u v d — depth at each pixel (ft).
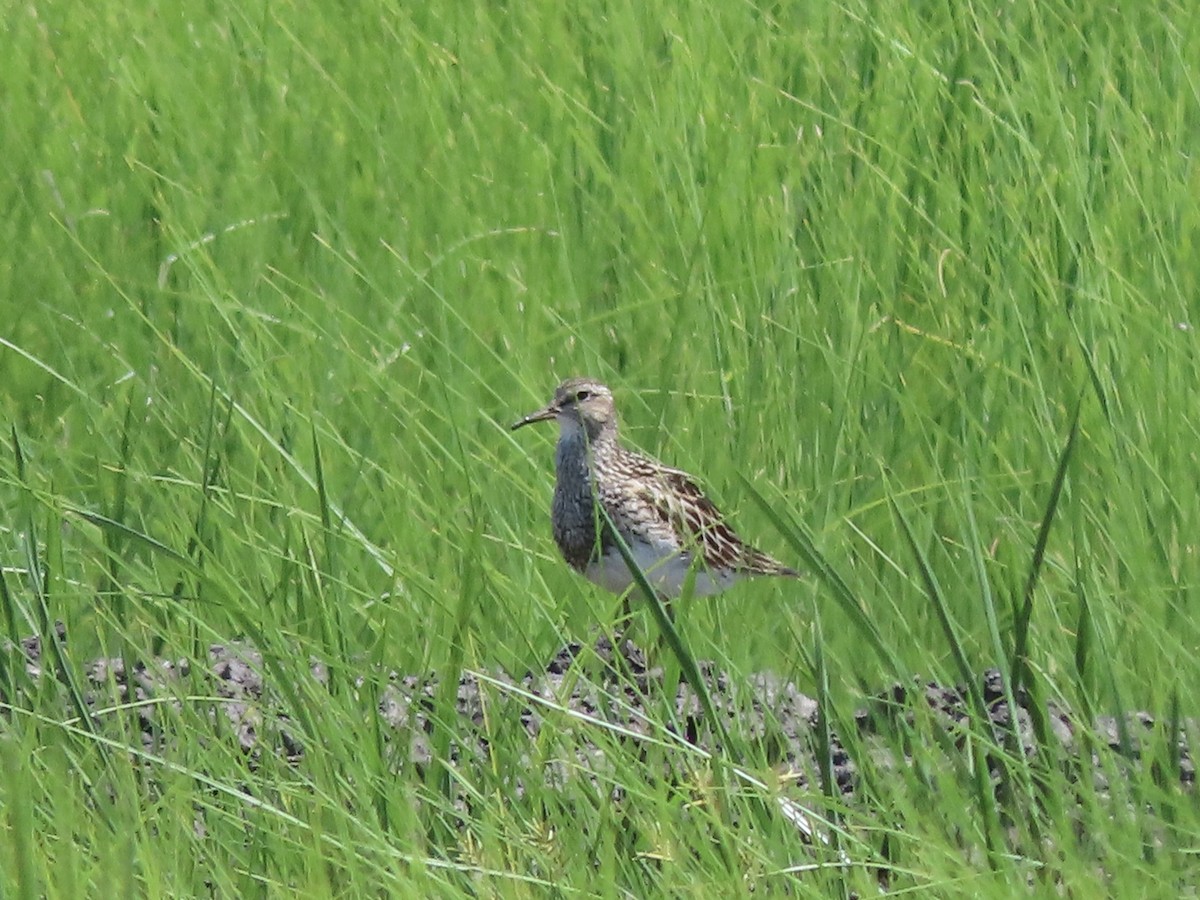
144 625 34.45
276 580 36.40
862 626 30.68
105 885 25.93
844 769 32.42
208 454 36.76
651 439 44.09
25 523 36.37
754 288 45.75
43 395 45.68
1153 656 33.78
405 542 38.93
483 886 26.84
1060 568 36.52
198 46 61.98
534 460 44.01
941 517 39.58
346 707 31.50
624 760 29.37
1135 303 42.60
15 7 64.69
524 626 35.63
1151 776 29.84
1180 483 38.40
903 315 46.91
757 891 26.94
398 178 54.44
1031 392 42.11
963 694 35.32
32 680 33.76
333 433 40.68
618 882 28.37
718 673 35.68
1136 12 57.57
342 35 62.90
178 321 47.03
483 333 47.55
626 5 59.62
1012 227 46.85
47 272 50.01
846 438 41.57
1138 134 49.11
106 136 56.80
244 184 53.72
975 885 26.18
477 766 31.04
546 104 57.11
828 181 50.85
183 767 29.48
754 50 59.62
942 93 53.88
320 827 27.71
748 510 41.39
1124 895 26.08
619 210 52.54
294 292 49.24
